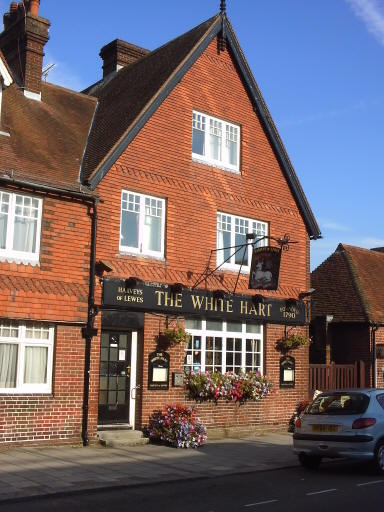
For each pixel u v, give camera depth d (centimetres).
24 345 1281
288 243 1744
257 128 1798
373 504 847
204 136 1667
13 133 1428
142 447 1351
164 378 1473
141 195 1506
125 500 870
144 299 1445
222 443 1472
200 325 1587
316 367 1888
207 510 805
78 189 1362
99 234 1402
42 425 1269
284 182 1845
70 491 904
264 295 1720
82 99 1794
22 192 1302
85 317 1348
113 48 2052
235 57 1761
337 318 2175
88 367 1340
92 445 1329
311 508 820
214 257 1619
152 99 1520
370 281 2334
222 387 1549
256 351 1709
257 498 891
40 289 1288
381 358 2136
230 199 1684
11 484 928
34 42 1639
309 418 1180
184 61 1605
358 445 1099
